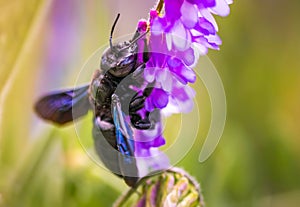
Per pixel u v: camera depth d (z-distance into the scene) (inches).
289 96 12.7
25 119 10.5
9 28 9.2
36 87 10.7
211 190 10.8
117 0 10.8
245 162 11.6
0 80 9.3
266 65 12.7
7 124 10.4
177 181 8.2
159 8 7.5
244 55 12.5
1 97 9.4
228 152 11.3
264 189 11.8
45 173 10.2
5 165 10.3
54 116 8.3
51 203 10.2
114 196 10.2
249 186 11.4
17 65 9.4
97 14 10.8
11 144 10.5
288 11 13.0
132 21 10.8
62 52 10.8
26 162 10.2
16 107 10.5
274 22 12.9
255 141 12.1
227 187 11.2
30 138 10.5
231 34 12.4
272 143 12.1
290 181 12.0
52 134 10.1
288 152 12.2
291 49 13.0
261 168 11.9
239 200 11.3
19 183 10.2
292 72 12.8
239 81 12.3
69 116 8.3
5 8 9.1
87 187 10.2
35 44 10.7
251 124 12.2
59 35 10.8
